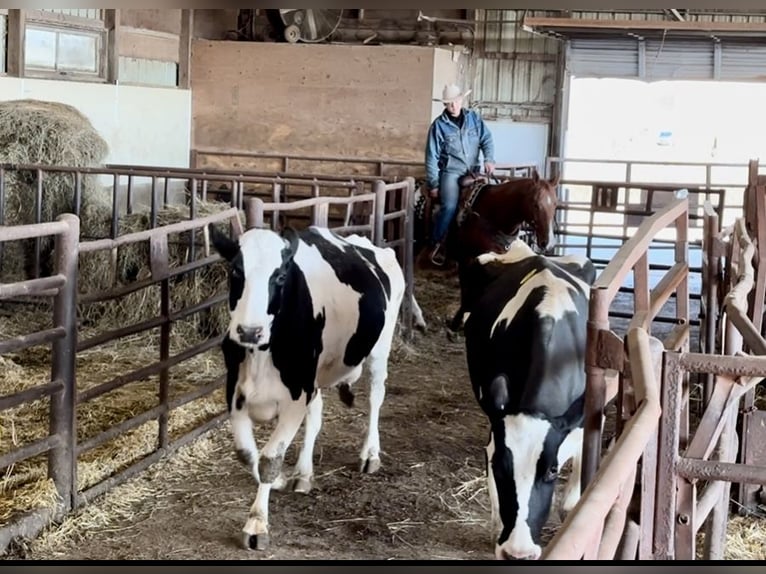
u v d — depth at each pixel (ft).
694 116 82.74
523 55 45.68
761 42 41.01
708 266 17.20
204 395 17.15
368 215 24.53
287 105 39.81
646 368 7.07
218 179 23.11
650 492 7.86
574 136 82.69
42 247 24.54
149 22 37.93
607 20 38.24
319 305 11.63
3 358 19.63
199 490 13.32
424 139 38.47
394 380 19.83
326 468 14.32
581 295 11.21
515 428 9.11
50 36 32.12
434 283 30.78
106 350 20.70
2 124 24.82
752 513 12.78
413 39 44.06
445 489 13.73
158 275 14.20
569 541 4.65
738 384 8.55
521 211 22.66
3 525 11.25
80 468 13.35
